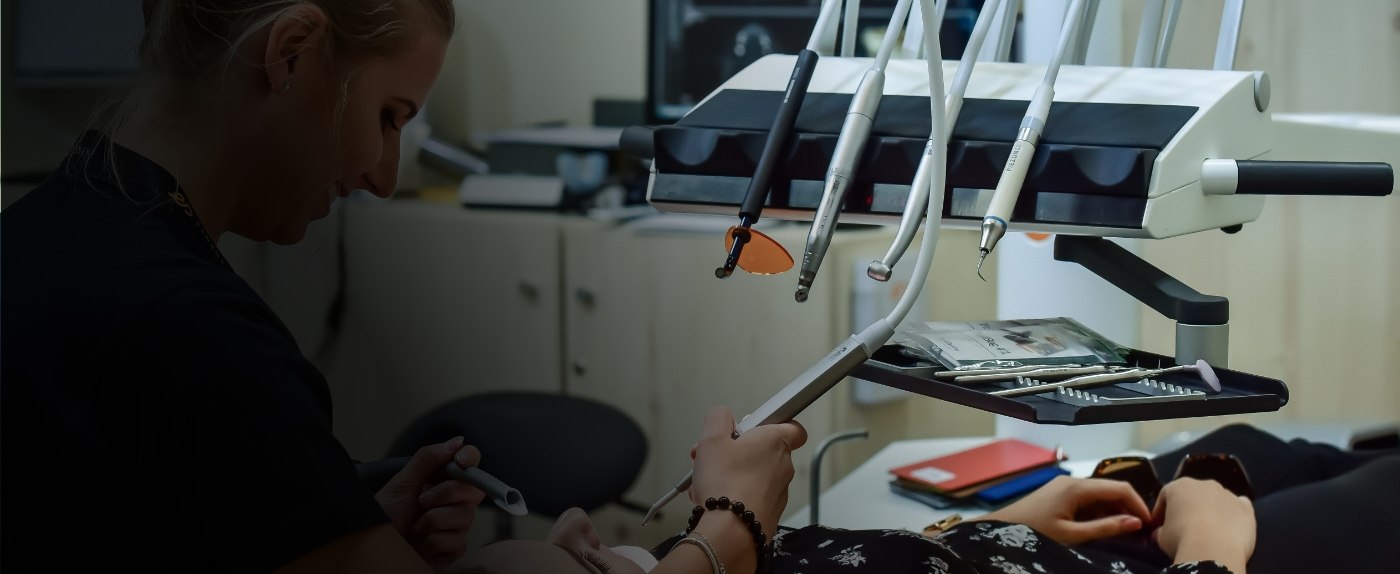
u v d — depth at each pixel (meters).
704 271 2.33
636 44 2.86
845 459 2.17
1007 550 1.03
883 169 0.91
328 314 2.79
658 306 2.40
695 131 0.97
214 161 0.80
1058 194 0.87
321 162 0.82
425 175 2.96
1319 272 1.67
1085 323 1.44
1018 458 1.49
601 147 2.56
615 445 1.66
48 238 0.73
